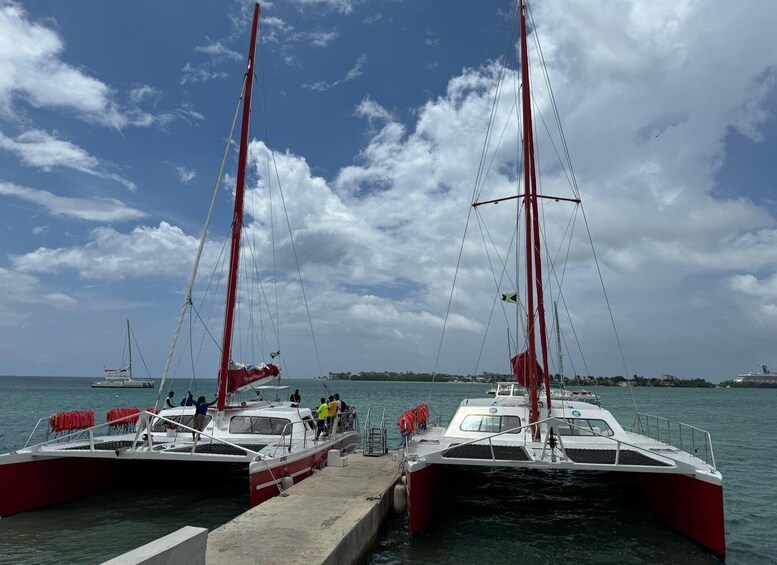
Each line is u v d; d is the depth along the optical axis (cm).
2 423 3089
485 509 1145
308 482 1111
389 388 14488
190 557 376
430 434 1336
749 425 3659
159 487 1299
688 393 13962
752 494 1405
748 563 890
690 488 909
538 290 1295
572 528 1018
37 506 1065
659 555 878
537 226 1310
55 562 827
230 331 1362
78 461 1155
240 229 1427
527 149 1317
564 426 1194
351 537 769
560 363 1855
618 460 900
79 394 8031
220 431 1290
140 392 9350
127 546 895
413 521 927
